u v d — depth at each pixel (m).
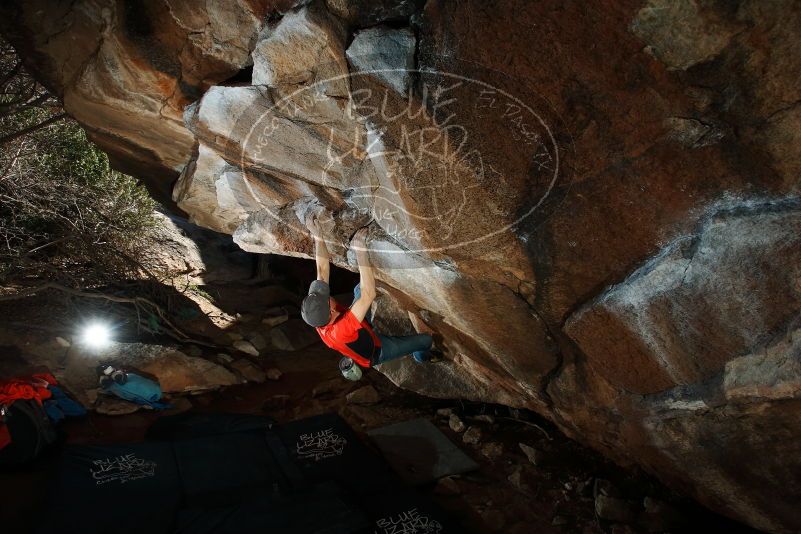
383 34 2.23
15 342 5.29
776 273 2.20
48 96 6.39
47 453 4.21
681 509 3.87
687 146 2.12
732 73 1.88
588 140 2.24
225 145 3.26
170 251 8.53
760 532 3.49
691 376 2.75
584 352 3.16
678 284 2.46
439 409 5.34
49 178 6.99
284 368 6.44
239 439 4.58
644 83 2.01
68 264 6.86
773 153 1.99
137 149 4.65
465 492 4.29
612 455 4.16
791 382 2.32
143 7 3.09
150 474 4.04
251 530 3.55
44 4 3.23
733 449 2.92
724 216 2.23
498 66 2.12
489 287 3.10
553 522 3.94
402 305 4.65
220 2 2.84
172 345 6.14
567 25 1.95
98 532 3.48
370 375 6.12
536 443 4.82
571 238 2.62
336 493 3.97
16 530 3.52
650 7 1.80
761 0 1.69
